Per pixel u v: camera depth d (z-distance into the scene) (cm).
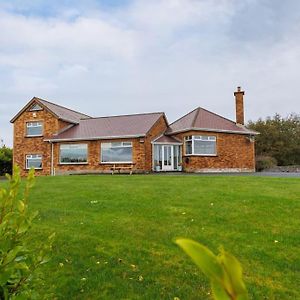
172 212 933
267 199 1052
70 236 737
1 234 212
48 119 3141
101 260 628
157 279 560
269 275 573
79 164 2972
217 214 905
